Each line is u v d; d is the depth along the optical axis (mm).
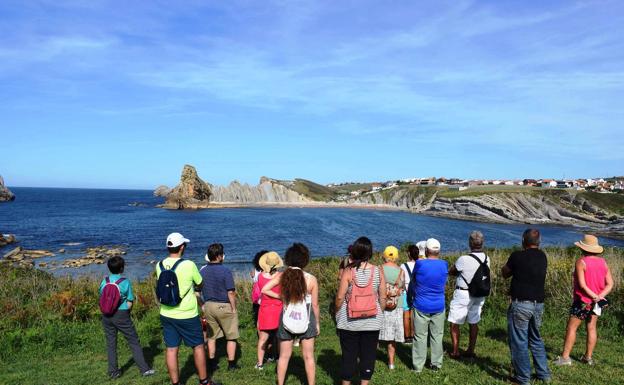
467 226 76562
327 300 10484
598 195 103875
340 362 6617
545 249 17234
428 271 5914
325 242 46719
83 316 8883
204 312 6172
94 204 126188
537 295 5348
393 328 6023
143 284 12039
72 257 34250
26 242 43531
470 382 5621
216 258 6207
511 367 6164
